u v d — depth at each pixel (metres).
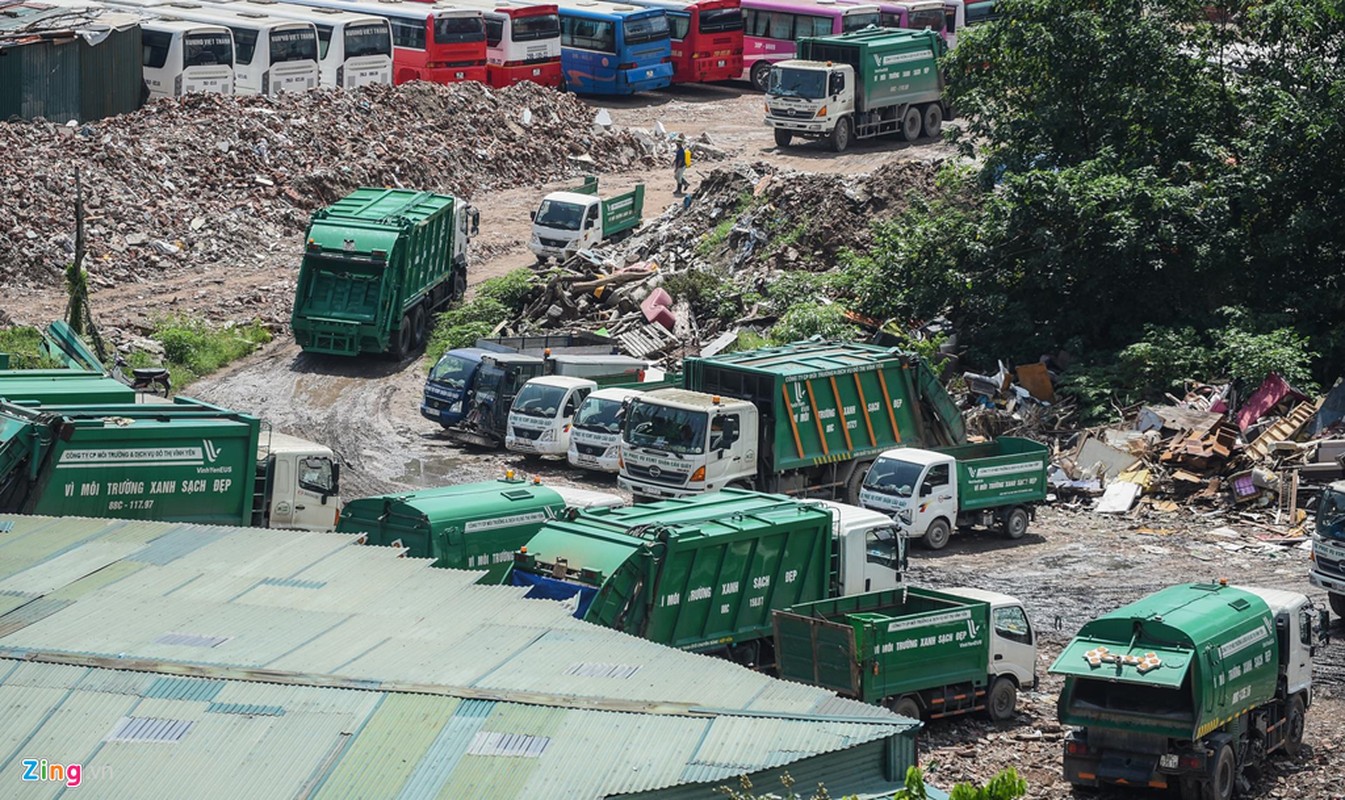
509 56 164.88
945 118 154.75
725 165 141.38
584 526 53.88
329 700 33.50
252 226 123.88
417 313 105.25
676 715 33.25
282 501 63.66
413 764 31.12
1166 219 96.69
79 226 93.00
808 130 146.62
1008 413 90.75
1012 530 75.12
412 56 162.25
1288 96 99.50
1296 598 51.78
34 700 33.44
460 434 90.00
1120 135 104.62
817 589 57.50
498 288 109.06
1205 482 79.81
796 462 76.25
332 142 136.62
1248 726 48.81
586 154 154.12
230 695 33.72
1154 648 46.12
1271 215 101.81
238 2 165.00
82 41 133.62
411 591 42.03
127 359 95.44
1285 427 82.50
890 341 97.19
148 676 34.53
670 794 30.52
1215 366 91.19
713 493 60.41
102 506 57.62
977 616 52.50
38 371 67.19
